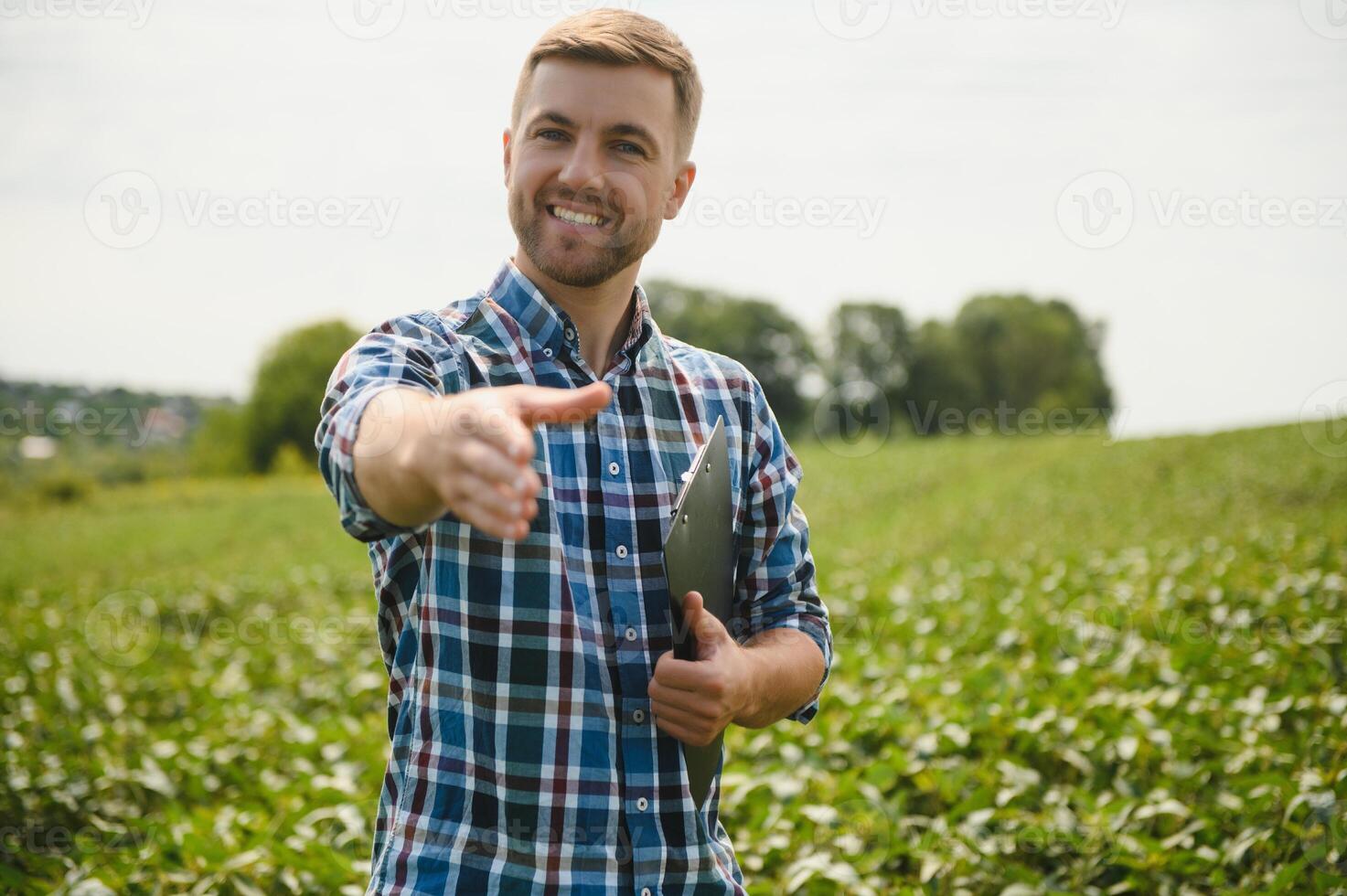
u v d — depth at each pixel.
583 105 1.62
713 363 1.88
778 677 1.71
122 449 34.47
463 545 1.54
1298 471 20.66
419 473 1.14
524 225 1.66
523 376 1.62
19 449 32.34
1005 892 3.59
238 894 3.73
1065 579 10.43
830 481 27.33
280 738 6.01
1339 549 11.38
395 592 1.64
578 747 1.53
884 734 5.30
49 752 5.84
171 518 27.59
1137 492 21.27
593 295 1.69
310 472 38.09
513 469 1.07
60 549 23.09
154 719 7.38
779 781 4.62
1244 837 3.81
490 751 1.52
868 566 13.95
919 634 8.41
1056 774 4.86
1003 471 26.44
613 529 1.61
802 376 51.97
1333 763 4.39
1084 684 6.02
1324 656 6.05
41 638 10.05
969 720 5.18
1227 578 9.15
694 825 1.61
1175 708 5.45
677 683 1.51
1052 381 51.94
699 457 1.63
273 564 18.55
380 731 6.08
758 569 1.89
